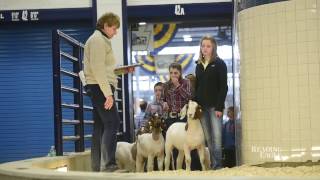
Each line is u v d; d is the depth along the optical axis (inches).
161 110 301.4
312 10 175.2
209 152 248.2
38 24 443.5
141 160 283.0
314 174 148.4
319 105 174.4
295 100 176.7
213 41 240.2
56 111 250.1
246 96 188.2
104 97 209.8
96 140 223.9
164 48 498.6
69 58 272.8
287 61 177.9
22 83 443.2
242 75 190.9
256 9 185.0
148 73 527.8
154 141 270.4
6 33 443.8
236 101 204.4
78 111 283.9
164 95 286.7
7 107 443.2
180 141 249.3
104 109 209.6
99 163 223.9
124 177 128.7
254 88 185.0
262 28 183.3
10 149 441.4
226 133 359.6
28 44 442.9
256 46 184.7
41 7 435.5
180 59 527.5
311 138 175.0
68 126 422.6
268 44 181.8
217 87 240.2
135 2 429.7
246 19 188.5
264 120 182.4
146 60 526.0
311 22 175.3
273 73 180.4
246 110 188.2
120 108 399.9
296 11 176.7
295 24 176.9
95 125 223.5
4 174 166.7
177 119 279.6
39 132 440.5
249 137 187.2
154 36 486.6
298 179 114.0
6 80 443.2
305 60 175.5
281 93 178.7
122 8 426.3
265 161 181.8
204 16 429.1
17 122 442.0
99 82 205.5
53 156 243.9
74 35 441.4
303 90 175.6
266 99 181.9
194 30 503.5
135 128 446.3
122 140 397.1
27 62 443.2
